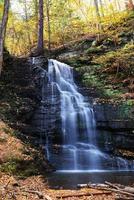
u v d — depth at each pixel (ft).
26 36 133.28
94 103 63.67
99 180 44.29
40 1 90.48
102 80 73.67
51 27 118.21
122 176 47.91
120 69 74.13
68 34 119.14
